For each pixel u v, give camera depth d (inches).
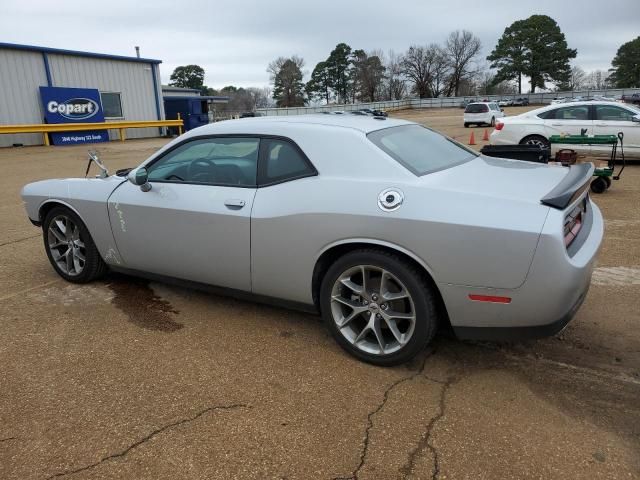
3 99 814.5
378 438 101.0
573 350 134.7
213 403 112.5
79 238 180.2
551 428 103.4
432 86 3631.9
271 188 134.8
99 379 122.0
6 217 303.6
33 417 107.7
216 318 155.6
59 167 566.9
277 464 94.1
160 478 90.9
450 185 118.2
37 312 160.4
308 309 138.1
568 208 110.7
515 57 3612.2
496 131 489.4
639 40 3727.9
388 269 118.5
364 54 3695.9
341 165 127.0
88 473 92.0
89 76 940.6
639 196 328.2
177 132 1149.1
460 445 98.7
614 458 94.9
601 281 181.0
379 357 125.6
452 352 134.6
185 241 149.3
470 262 109.6
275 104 3654.0
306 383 120.3
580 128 451.8
